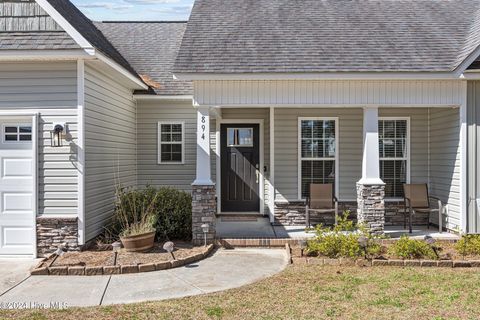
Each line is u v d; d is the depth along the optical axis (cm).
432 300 504
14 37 720
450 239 820
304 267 657
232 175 1132
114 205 923
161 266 660
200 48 854
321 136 1026
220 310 479
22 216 752
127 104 1044
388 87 827
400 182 1012
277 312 471
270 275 626
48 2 721
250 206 1136
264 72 784
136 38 1339
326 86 827
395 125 1012
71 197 744
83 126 744
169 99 1108
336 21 985
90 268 634
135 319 455
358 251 697
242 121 1105
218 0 1085
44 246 745
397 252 694
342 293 532
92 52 710
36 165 742
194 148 1127
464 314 461
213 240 816
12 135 759
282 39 895
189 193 1007
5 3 733
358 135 1021
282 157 1025
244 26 951
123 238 732
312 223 1003
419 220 1002
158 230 825
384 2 1095
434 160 980
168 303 506
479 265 653
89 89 777
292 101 824
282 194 1023
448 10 1048
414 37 905
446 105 830
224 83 820
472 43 824
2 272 652
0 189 752
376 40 892
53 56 711
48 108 741
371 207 827
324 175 1027
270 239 820
